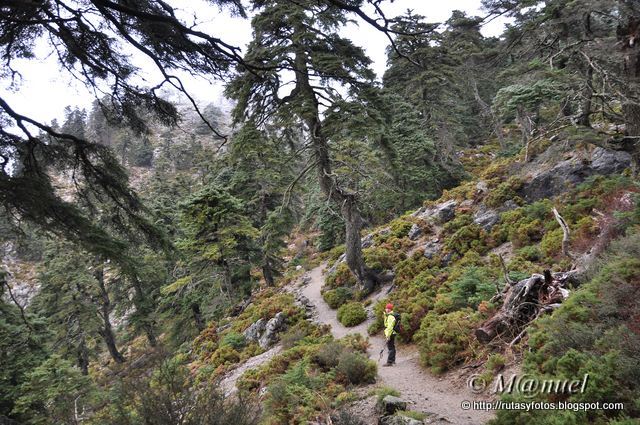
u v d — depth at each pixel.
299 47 14.52
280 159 17.95
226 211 20.39
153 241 7.37
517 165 17.86
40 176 6.26
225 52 4.61
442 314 10.88
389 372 9.20
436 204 21.52
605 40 10.20
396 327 9.82
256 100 15.14
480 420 5.92
